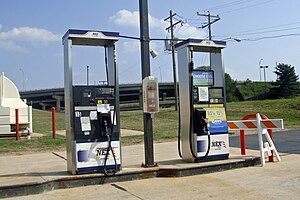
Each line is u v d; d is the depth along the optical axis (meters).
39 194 6.39
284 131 18.94
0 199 6.08
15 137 16.25
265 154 9.75
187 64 8.37
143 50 8.16
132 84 63.41
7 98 16.92
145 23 8.21
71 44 7.21
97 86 7.38
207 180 7.20
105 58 8.00
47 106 76.25
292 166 8.44
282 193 6.05
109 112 7.41
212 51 9.17
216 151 8.53
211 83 8.71
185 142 8.49
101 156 7.28
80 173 7.11
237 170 8.16
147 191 6.43
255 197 5.85
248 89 87.75
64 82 7.50
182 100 8.58
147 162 7.91
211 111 8.58
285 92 82.25
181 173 7.62
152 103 7.96
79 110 7.21
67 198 6.08
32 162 9.73
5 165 9.29
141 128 23.45
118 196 6.13
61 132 19.95
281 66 83.62
